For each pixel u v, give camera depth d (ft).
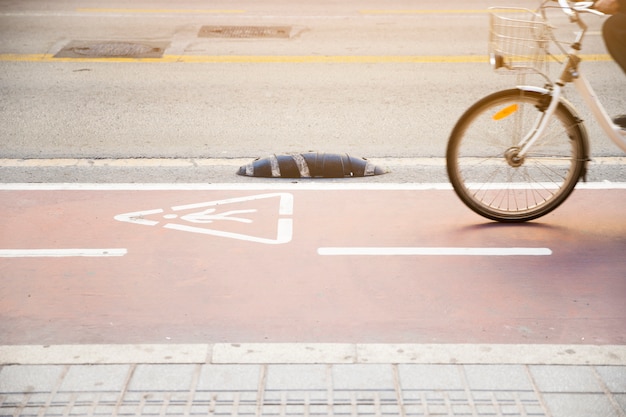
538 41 15.67
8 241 17.31
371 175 21.61
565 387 11.84
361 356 12.66
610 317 14.33
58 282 15.51
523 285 15.44
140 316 14.28
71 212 18.92
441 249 16.96
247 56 34.86
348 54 35.32
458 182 17.94
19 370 12.19
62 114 26.99
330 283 15.47
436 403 11.45
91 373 12.11
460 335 13.69
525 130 17.70
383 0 49.01
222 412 11.23
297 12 44.75
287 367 12.30
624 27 16.14
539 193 20.03
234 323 14.03
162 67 32.94
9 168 21.99
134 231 17.81
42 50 35.40
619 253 16.80
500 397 11.60
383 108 27.76
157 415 11.16
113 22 41.27
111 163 22.50
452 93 29.48
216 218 18.56
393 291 15.17
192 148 23.88
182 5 46.50
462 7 46.62
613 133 17.22
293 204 19.44
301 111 27.43
